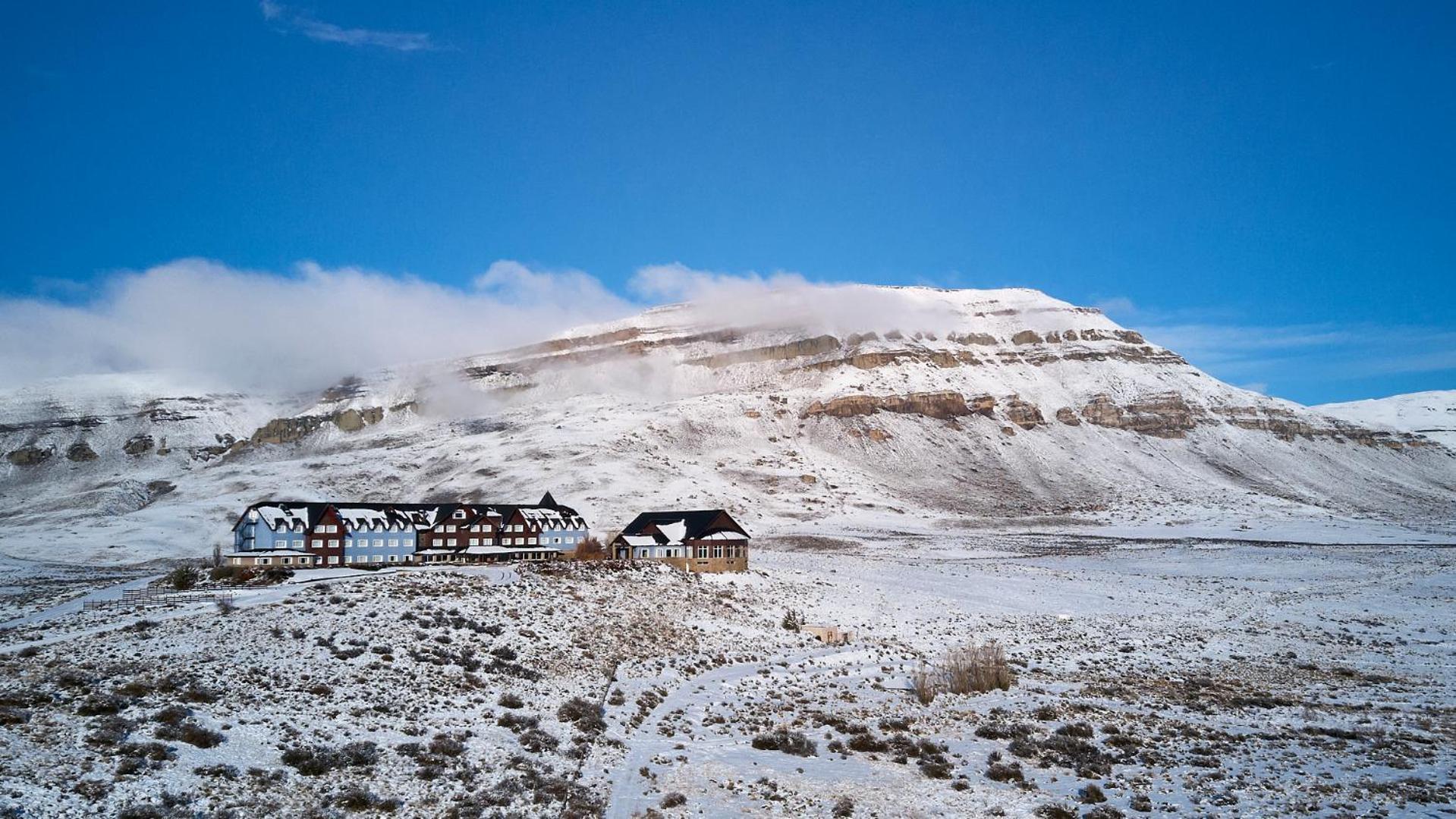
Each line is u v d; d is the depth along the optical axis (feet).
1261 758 152.15
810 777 136.77
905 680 218.38
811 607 325.83
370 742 132.26
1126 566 513.45
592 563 331.98
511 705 163.22
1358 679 227.40
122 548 611.06
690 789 128.26
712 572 377.30
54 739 114.83
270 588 267.18
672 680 202.69
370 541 383.45
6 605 281.33
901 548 610.65
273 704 144.77
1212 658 255.29
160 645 173.99
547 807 115.03
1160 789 134.10
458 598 239.50
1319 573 482.28
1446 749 158.10
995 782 136.98
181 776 109.09
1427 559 536.83
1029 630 298.97
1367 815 121.80
